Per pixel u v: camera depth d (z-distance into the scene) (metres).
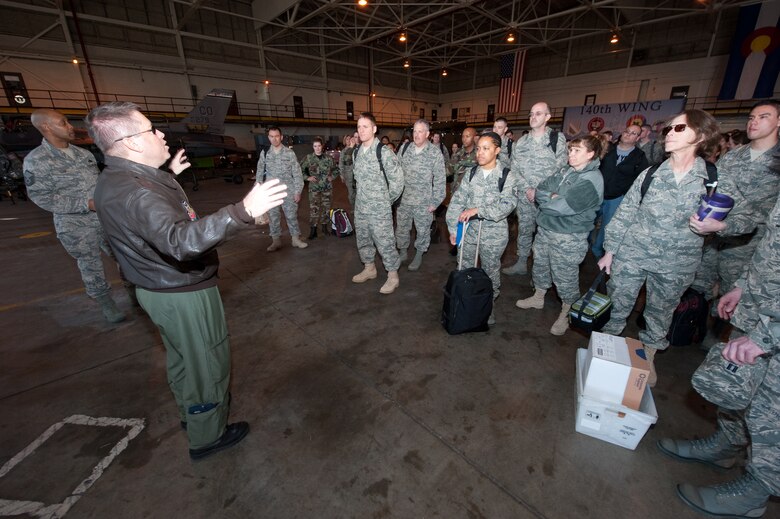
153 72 14.03
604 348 1.67
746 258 2.17
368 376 2.15
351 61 20.62
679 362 2.26
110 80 13.18
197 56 15.05
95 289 2.70
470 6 12.31
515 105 18.83
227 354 1.55
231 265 4.09
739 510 1.28
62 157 2.48
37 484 1.49
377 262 4.14
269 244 4.95
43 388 2.08
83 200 2.47
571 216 2.20
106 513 1.37
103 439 1.72
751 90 12.76
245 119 16.72
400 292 3.32
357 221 3.29
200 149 10.94
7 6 10.93
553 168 3.08
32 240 5.25
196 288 1.35
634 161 3.29
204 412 1.50
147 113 13.83
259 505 1.40
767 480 1.15
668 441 1.62
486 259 2.65
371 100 21.42
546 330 2.64
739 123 13.86
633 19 13.88
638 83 16.80
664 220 1.76
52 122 2.37
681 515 1.34
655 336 1.96
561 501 1.40
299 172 4.43
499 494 1.43
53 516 1.36
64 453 1.64
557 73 19.47
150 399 1.99
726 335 2.33
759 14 12.15
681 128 1.62
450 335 2.58
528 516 1.34
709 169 1.65
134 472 1.54
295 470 1.54
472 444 1.66
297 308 3.03
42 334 2.68
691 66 15.15
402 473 1.52
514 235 5.11
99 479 1.51
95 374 2.21
